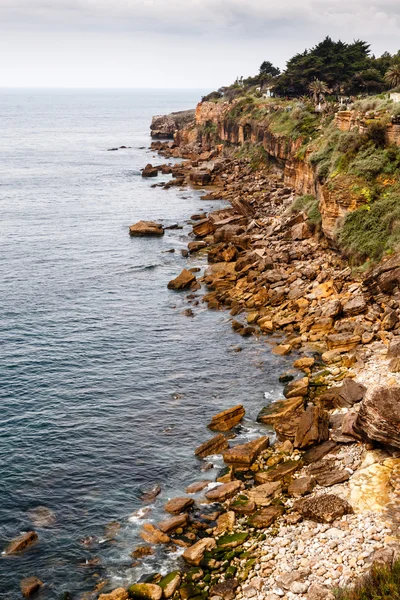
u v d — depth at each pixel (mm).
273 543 26906
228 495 31078
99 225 94062
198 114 188375
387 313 47906
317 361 45188
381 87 129125
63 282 66750
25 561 27516
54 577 26562
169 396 42219
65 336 52406
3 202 111938
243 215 88562
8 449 36156
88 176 144875
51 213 102812
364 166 60281
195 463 34625
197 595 24766
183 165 150750
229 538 27922
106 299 61656
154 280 67750
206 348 49625
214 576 25688
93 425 38719
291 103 130125
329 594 22172
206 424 38656
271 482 31500
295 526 27906
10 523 30016
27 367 46625
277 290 58500
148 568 26750
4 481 33188
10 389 43312
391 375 39656
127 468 34312
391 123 61219
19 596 25609
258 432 37250
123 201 113125
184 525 29266
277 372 44719
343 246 59406
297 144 98438
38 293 63094
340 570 23859
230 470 33125
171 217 98750
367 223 57438
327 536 26312
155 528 29297
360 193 59000
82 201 113562
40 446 36500
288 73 148500
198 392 42625
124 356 48531
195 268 70062
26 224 94375
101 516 30391
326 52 143000
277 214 87750
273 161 123062
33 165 164125
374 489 28703
